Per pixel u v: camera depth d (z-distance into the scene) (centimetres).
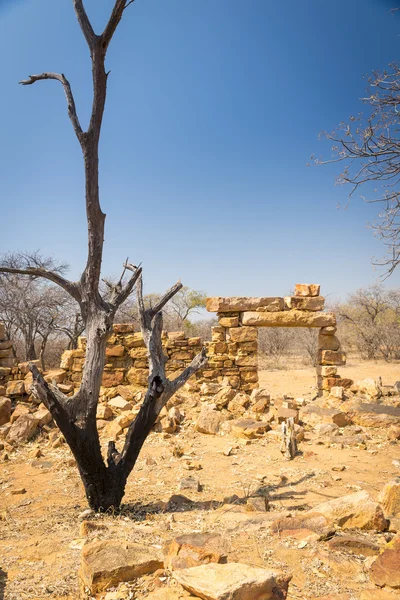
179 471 841
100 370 639
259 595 333
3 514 649
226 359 1430
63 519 614
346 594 357
